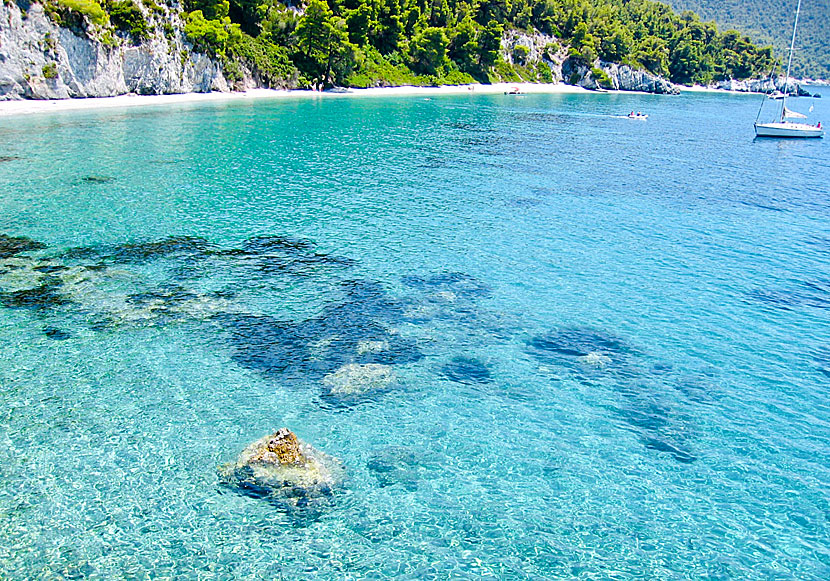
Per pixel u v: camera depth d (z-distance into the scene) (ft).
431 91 451.53
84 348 64.54
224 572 38.83
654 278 88.53
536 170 162.81
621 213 121.39
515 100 429.79
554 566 40.34
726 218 119.85
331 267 88.28
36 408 54.54
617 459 51.19
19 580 37.50
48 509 43.29
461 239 102.22
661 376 63.77
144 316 71.77
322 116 264.72
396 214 115.24
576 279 87.30
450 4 524.93
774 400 60.08
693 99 563.48
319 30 365.81
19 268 82.64
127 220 104.22
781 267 94.17
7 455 48.52
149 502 44.34
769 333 73.20
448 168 161.48
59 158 145.89
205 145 176.76
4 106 206.90
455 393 59.82
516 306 78.33
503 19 567.59
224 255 91.09
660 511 45.65
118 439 51.11
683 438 54.08
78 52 231.09
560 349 68.49
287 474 47.42
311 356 65.26
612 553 41.60
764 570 40.68
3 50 206.49
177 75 283.59
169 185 128.36
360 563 39.96
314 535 42.11
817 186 152.35
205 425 53.52
